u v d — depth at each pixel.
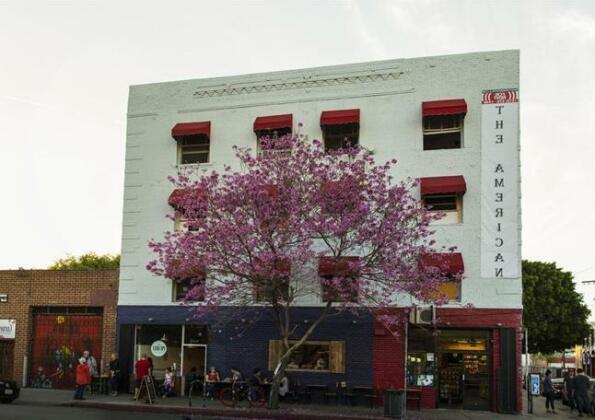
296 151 21.66
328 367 23.59
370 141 24.53
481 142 23.48
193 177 26.25
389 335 23.12
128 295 26.30
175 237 24.02
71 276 27.44
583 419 22.39
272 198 20.53
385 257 20.22
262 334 24.50
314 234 20.84
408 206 20.95
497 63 23.83
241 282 21.09
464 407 22.61
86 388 25.55
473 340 22.86
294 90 25.77
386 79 24.81
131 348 25.89
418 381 23.03
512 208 22.84
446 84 24.17
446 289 23.00
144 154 27.14
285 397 23.36
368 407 22.45
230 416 20.14
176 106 27.12
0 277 28.31
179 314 25.58
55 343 27.39
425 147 24.17
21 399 22.72
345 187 20.50
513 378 21.95
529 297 49.41
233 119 26.34
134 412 20.59
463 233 23.03
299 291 22.19
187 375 25.22
